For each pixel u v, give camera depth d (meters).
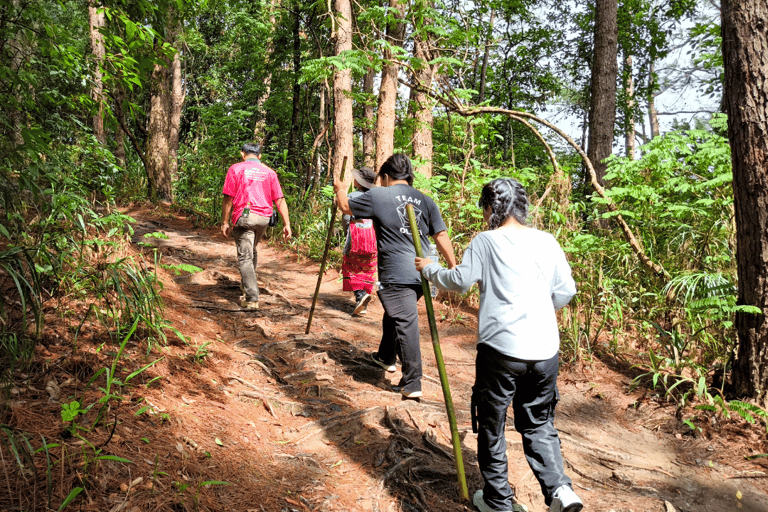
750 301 3.50
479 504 2.53
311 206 9.09
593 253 5.45
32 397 2.51
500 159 9.49
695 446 3.27
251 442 2.84
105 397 2.40
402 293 3.59
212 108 11.80
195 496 2.21
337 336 4.72
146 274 3.95
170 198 12.30
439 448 3.00
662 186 5.91
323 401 3.48
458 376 4.23
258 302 5.23
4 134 2.95
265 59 13.28
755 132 3.40
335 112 8.19
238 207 5.09
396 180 3.73
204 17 18.84
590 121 10.55
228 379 3.53
